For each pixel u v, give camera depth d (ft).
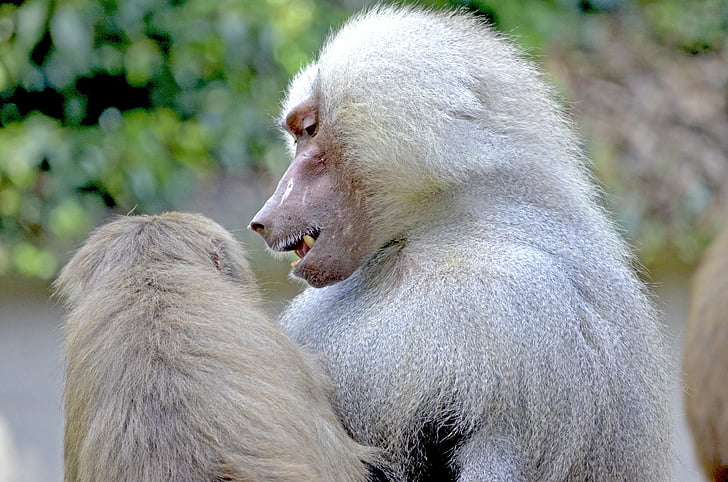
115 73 42.39
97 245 20.01
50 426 40.93
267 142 43.14
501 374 18.84
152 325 17.63
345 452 18.75
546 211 20.94
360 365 20.01
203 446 16.14
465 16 23.18
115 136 42.04
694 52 52.34
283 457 16.28
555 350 19.03
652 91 49.60
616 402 19.71
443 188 21.20
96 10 41.09
